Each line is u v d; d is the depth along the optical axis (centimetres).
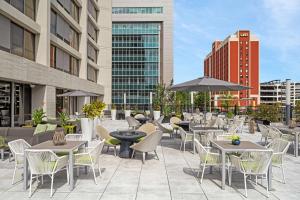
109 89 4122
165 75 6241
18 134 920
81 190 557
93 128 1309
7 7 1463
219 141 688
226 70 10306
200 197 521
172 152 980
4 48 1530
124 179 634
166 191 553
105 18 4094
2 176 652
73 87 2552
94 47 3859
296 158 891
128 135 865
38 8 1895
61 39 2445
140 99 6344
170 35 6281
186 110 3312
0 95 1538
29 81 1603
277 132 968
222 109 3142
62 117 1324
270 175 567
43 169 530
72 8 2797
